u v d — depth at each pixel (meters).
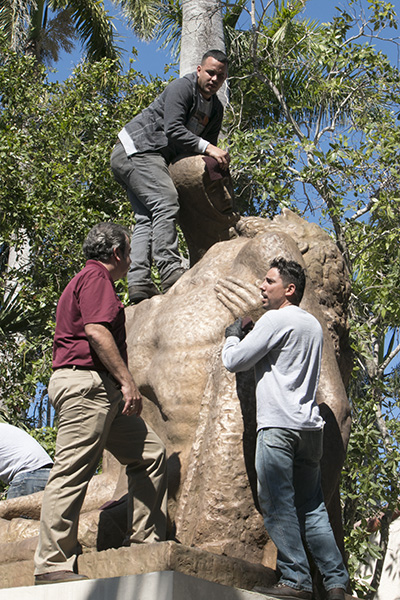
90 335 3.16
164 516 3.37
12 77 13.83
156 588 2.69
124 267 3.55
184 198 5.19
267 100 13.56
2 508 4.39
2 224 11.71
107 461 4.48
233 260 4.47
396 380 10.76
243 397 3.77
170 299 4.59
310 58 12.02
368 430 9.20
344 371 4.49
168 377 4.10
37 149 12.68
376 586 9.94
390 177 10.15
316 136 11.37
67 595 2.91
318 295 4.35
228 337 3.48
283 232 4.53
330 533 3.28
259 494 3.21
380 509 10.21
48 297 11.13
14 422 10.86
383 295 9.97
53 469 3.13
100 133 12.52
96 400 3.17
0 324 11.45
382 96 11.41
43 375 10.55
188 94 5.05
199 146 5.02
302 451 3.24
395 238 10.23
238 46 12.80
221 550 3.47
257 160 10.52
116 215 11.90
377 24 10.89
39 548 3.09
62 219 11.16
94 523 3.78
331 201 10.09
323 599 3.52
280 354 3.29
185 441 3.93
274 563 3.55
